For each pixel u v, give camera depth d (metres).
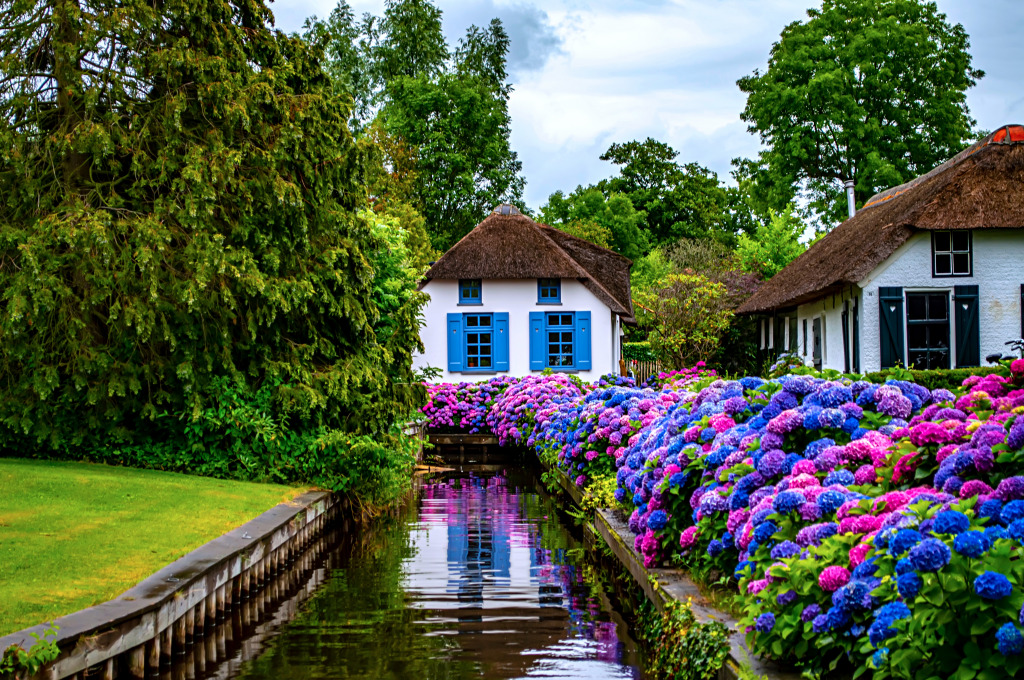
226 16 14.47
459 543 13.15
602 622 8.82
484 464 24.80
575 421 14.86
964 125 41.38
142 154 13.23
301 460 14.04
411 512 16.20
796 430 7.13
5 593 6.91
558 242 35.91
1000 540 4.29
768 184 45.00
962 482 5.39
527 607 9.42
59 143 12.91
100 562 8.10
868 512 5.43
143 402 13.70
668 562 8.42
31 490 10.86
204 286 12.52
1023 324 22.56
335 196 15.86
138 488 11.69
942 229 22.28
